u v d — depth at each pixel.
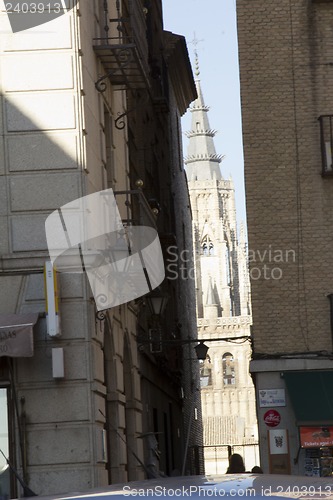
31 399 32.47
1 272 33.00
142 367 49.28
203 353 47.25
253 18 50.44
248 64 50.31
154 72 65.75
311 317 49.12
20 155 33.53
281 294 49.31
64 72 33.84
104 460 33.34
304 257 49.38
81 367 32.56
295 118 50.00
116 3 42.41
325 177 49.53
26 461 32.16
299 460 47.38
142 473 43.91
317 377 48.34
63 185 33.38
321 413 46.19
